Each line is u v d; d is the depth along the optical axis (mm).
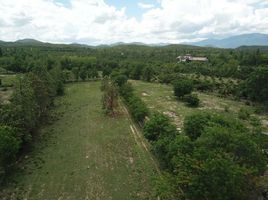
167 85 133625
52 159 51156
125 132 65812
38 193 40344
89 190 41000
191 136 48844
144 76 145375
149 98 102500
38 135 63094
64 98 101312
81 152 54219
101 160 50750
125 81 112750
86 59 174500
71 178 44375
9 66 151250
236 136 32594
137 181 43219
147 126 52344
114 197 39094
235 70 140750
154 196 38906
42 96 72312
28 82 66000
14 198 39125
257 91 92062
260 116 79188
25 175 45281
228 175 27188
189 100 91812
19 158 51344
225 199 26906
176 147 39812
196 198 28594
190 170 29859
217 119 47219
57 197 39375
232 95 105688
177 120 73500
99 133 65062
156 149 47344
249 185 29484
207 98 103562
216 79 136750
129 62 167750
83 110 84750
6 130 46000
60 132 65375
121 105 92938
